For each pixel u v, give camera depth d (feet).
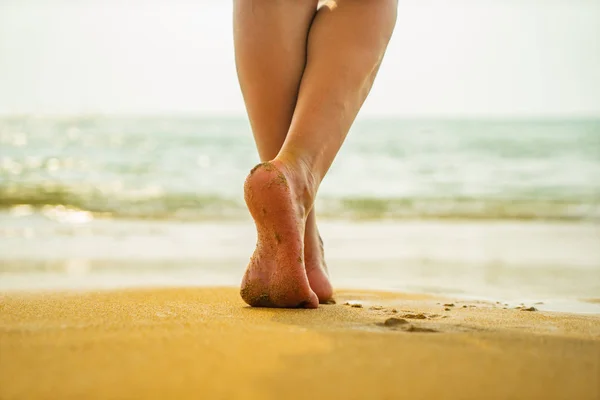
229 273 9.76
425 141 43.75
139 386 2.35
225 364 2.66
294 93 4.87
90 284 8.57
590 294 7.45
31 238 13.71
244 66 4.85
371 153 37.99
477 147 40.34
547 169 31.30
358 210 20.84
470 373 2.62
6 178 26.05
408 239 14.16
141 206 20.43
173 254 11.68
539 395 2.36
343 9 4.66
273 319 3.96
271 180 4.25
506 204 21.99
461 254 11.90
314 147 4.42
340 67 4.52
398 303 5.66
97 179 26.55
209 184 26.13
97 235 14.29
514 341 3.24
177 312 4.31
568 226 17.16
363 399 2.25
